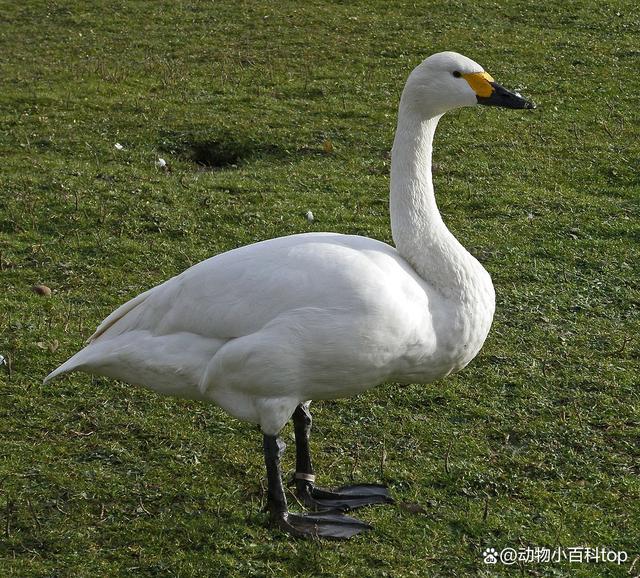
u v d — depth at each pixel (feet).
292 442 17.99
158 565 14.40
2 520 15.38
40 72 40.86
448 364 15.67
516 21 48.06
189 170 31.76
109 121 34.88
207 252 25.43
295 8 50.52
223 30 47.34
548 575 14.24
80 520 15.47
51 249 25.35
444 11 49.47
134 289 23.57
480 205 28.73
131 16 49.70
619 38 45.47
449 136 34.04
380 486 16.42
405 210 16.06
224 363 14.55
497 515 15.61
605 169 31.55
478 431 18.10
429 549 14.79
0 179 29.01
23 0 51.88
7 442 17.56
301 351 14.30
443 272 15.56
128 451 17.46
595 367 20.22
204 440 17.83
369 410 18.79
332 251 14.93
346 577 14.15
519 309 22.67
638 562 14.51
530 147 33.30
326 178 30.45
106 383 19.54
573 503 15.94
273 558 14.61
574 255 25.38
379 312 14.30
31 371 19.85
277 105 36.88
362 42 45.11
